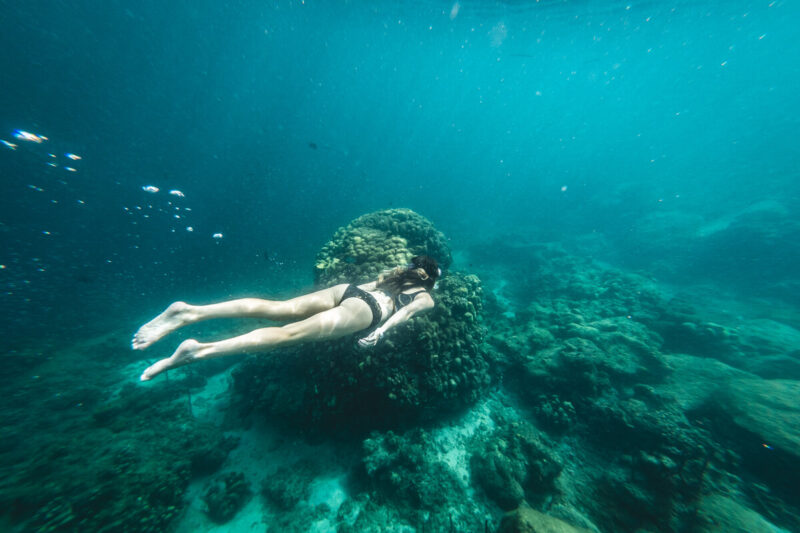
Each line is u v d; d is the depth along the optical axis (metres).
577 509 5.23
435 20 30.11
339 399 6.04
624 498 5.28
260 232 27.55
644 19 28.12
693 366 7.78
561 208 36.06
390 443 5.82
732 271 16.67
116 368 10.78
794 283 14.25
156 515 5.20
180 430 6.89
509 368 8.25
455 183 57.47
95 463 5.66
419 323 6.32
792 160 28.44
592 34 32.41
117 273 19.64
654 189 32.03
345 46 53.94
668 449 5.59
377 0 26.42
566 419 6.64
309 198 40.16
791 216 17.97
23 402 8.84
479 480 5.62
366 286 3.29
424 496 5.30
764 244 16.84
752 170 29.92
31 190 27.88
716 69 62.53
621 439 6.26
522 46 38.25
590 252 22.42
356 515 5.21
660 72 63.47
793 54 52.06
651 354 8.01
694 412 6.57
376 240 8.54
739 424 6.05
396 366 6.11
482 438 6.37
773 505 5.04
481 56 48.34
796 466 5.23
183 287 18.20
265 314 2.64
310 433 6.41
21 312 14.66
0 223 23.22
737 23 32.53
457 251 23.05
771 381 6.80
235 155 56.16
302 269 19.48
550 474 5.50
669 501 5.11
